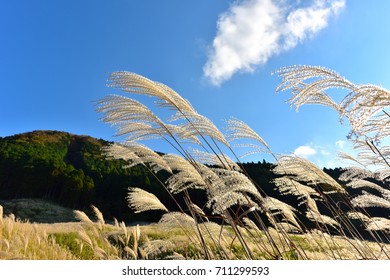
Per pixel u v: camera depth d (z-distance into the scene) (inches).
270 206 135.3
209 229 154.9
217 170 111.1
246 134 152.7
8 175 2102.6
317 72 90.4
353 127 80.3
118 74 124.9
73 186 1932.8
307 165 161.3
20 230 175.3
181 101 137.9
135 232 164.1
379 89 73.4
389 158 149.9
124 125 140.9
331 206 172.6
